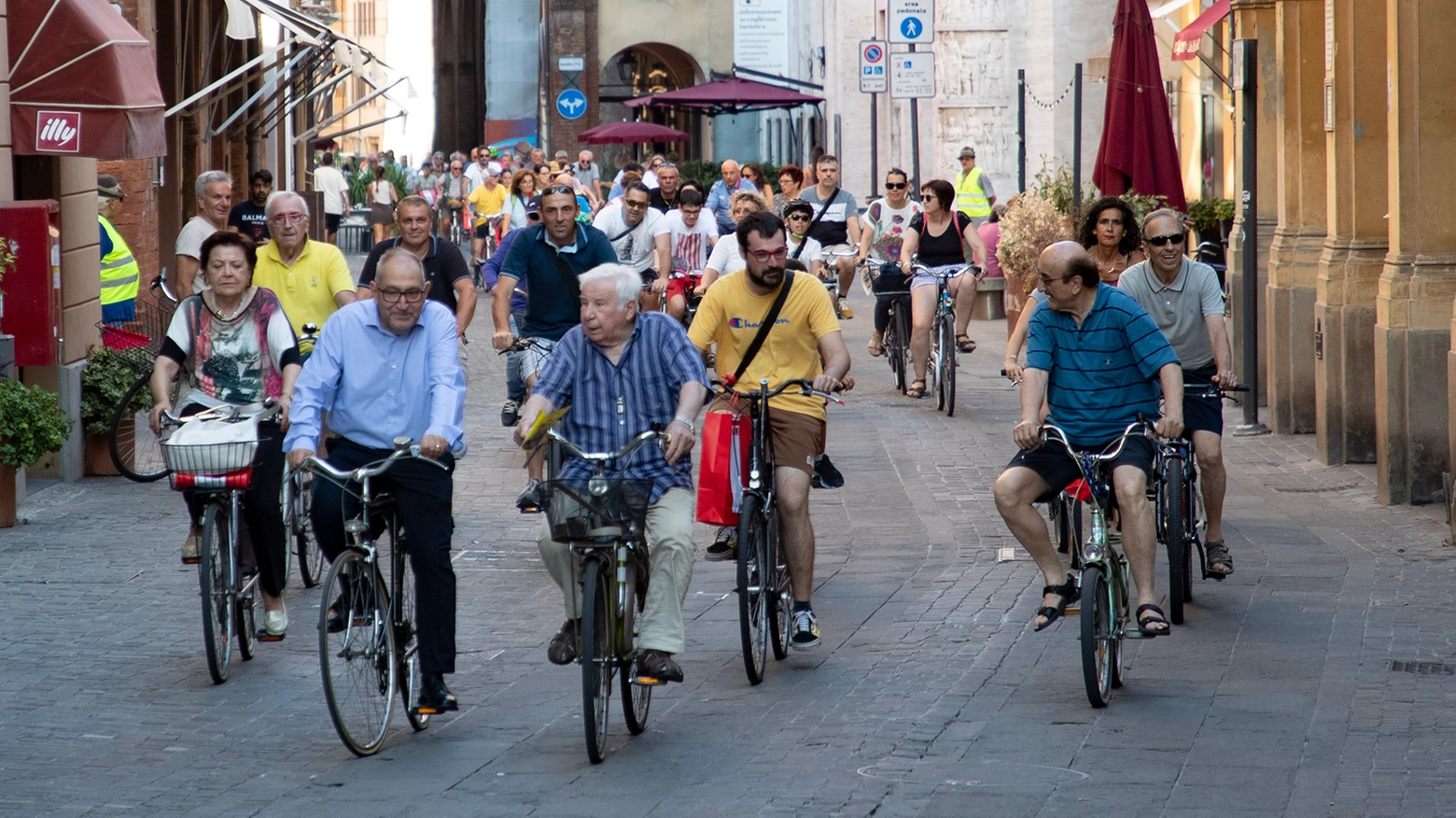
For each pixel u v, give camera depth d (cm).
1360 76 2461
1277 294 2834
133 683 1483
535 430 1309
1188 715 1332
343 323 1354
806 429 1533
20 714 1387
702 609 1756
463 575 1908
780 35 7688
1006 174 5697
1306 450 2677
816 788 1177
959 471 2516
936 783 1181
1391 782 1160
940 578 1858
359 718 1273
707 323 1549
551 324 2114
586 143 10125
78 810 1159
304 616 1714
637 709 1329
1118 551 1555
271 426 1559
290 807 1165
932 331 3169
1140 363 1466
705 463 1466
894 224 3341
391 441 1347
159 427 1540
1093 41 5053
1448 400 2134
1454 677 1419
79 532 2111
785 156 9300
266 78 5328
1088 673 1336
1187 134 4450
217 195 2347
